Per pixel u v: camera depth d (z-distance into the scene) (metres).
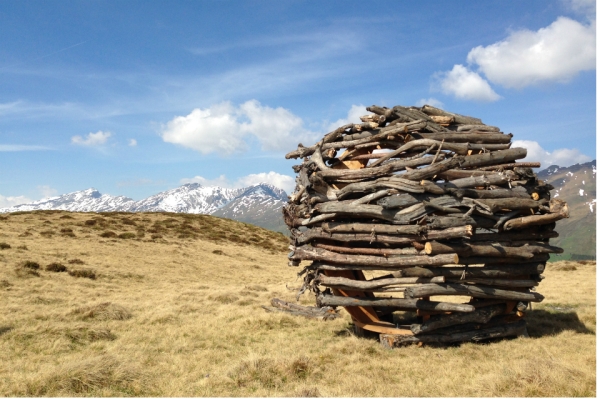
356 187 10.30
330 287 11.38
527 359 8.73
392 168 10.16
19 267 22.14
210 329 12.53
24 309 14.78
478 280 10.12
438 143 10.15
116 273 25.53
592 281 23.34
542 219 10.12
